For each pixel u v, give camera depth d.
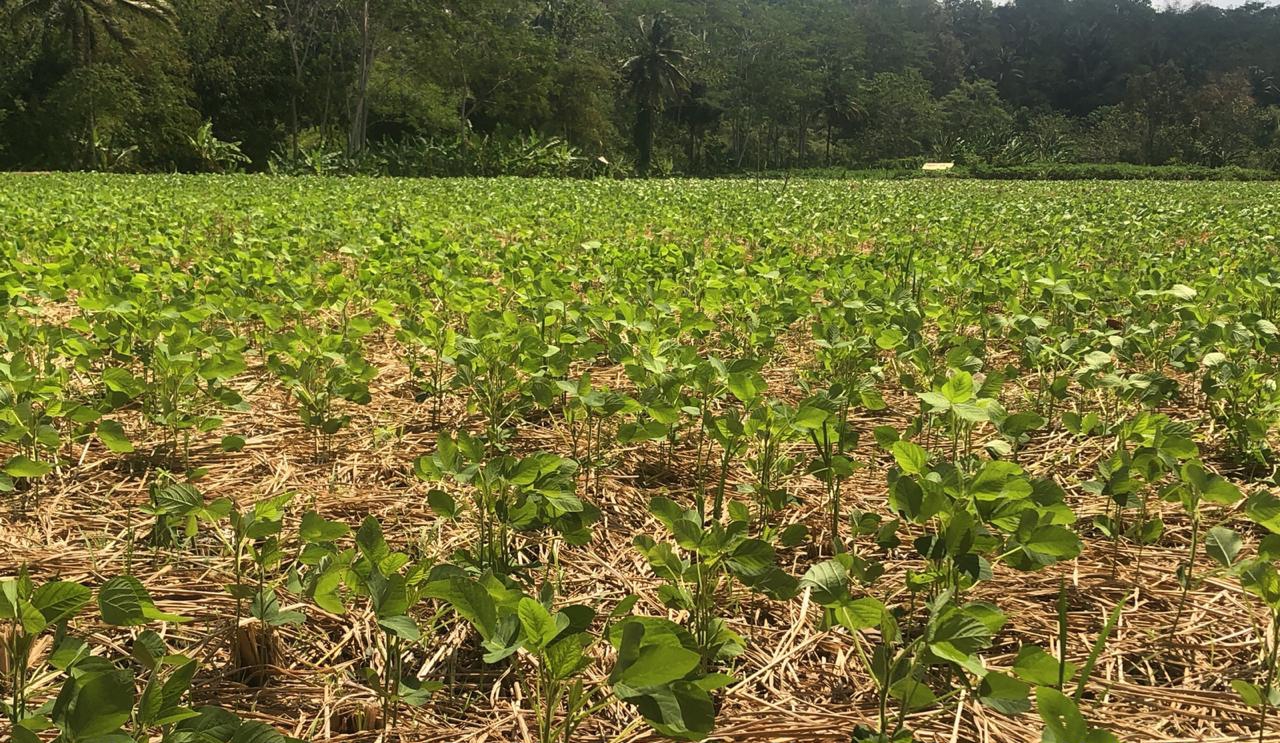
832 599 1.88
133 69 46.78
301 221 11.63
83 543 2.97
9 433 2.96
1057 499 2.36
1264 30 126.19
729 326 6.24
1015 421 2.91
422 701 1.96
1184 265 8.28
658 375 3.51
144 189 20.72
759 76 83.00
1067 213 16.19
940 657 1.68
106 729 1.40
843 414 3.39
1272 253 10.06
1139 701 2.24
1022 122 110.62
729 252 8.30
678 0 91.50
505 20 68.44
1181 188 35.75
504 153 51.06
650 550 2.18
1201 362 4.44
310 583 2.07
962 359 3.54
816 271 7.79
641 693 1.46
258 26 54.62
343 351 4.24
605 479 3.59
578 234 10.69
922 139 96.88
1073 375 4.50
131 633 2.39
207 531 2.96
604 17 79.56
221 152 47.09
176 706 1.55
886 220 14.48
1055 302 6.20
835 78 87.88
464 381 3.68
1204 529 3.19
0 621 2.22
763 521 3.19
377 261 7.15
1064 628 2.02
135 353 4.07
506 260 7.23
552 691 1.70
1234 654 2.46
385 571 1.97
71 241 8.16
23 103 46.62
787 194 22.09
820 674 2.34
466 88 56.50
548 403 3.33
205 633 2.41
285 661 2.32
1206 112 87.44
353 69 55.50
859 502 3.40
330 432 3.71
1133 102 91.50
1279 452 3.91
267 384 4.68
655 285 6.31
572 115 63.47
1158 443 2.85
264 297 5.99
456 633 2.41
